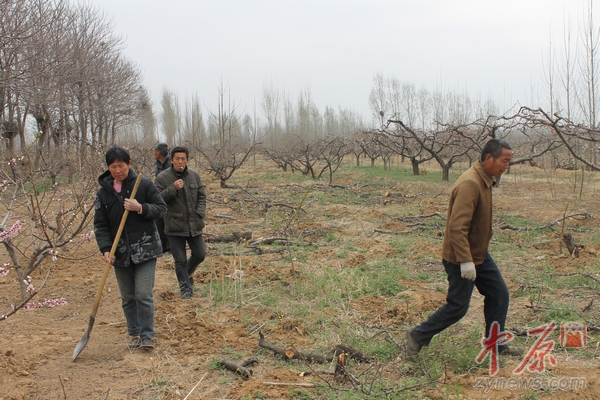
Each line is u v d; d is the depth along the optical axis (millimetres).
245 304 5832
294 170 25234
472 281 4047
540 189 15328
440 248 8312
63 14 18406
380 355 4434
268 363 4359
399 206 13180
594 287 6137
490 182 4031
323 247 8781
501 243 8734
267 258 8008
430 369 4059
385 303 5840
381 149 24781
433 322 4172
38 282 6824
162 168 7195
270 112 50281
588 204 12172
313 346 4691
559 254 7789
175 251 6102
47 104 15375
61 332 5066
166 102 47750
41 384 3982
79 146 10367
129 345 4680
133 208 4383
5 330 5121
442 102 38062
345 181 20438
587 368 4047
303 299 6020
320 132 51281
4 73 13945
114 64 24344
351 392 3750
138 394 3836
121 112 24984
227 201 13789
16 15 13688
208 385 3973
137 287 4590
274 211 12617
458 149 19156
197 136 33469
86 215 5785
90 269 7469
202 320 5223
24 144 13328
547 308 5414
